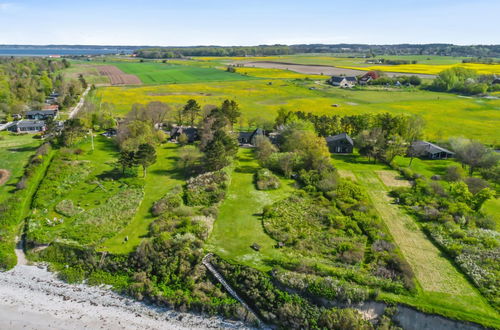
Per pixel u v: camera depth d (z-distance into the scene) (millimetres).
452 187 68312
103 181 77000
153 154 80438
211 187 70125
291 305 43375
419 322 40375
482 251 50719
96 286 49219
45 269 52094
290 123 98312
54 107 150125
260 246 52906
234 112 114938
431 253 51875
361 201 66000
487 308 41062
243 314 44219
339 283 43781
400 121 101562
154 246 51906
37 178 78875
